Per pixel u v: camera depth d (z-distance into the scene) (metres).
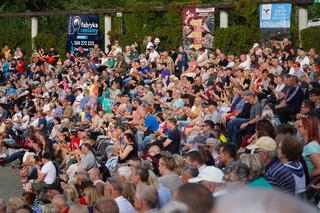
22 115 28.92
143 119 21.81
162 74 28.72
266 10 28.36
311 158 9.59
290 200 2.49
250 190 2.54
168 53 31.66
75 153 19.98
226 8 32.28
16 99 32.97
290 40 27.86
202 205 2.78
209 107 19.91
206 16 32.09
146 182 10.58
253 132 18.98
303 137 10.29
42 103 30.08
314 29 28.12
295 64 22.64
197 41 32.38
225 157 10.08
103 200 8.73
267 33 28.42
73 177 18.64
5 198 19.42
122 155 18.36
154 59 31.50
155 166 15.24
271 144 8.76
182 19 33.88
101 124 24.20
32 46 43.62
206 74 26.23
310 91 18.61
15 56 41.16
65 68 36.88
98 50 36.19
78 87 30.73
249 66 26.23
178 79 27.22
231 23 37.47
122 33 38.69
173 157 11.57
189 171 9.89
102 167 17.64
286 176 8.43
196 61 29.27
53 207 11.12
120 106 24.36
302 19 29.28
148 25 36.75
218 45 31.67
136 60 32.28
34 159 20.05
